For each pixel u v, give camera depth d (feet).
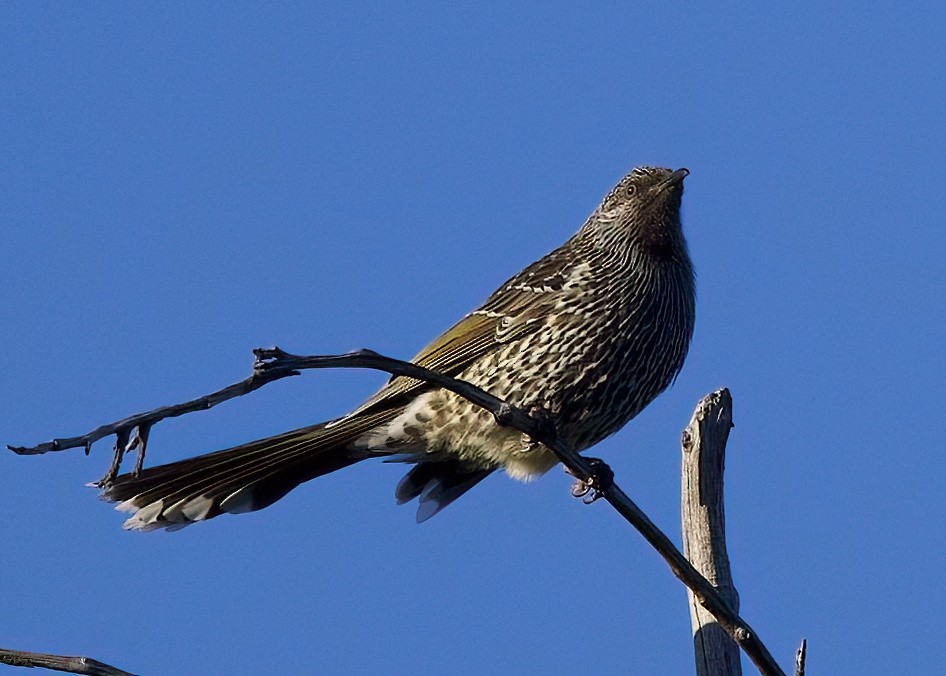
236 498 40.09
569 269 41.22
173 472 39.55
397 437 40.93
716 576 33.12
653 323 41.14
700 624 32.71
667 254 41.83
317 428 40.24
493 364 40.86
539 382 40.60
